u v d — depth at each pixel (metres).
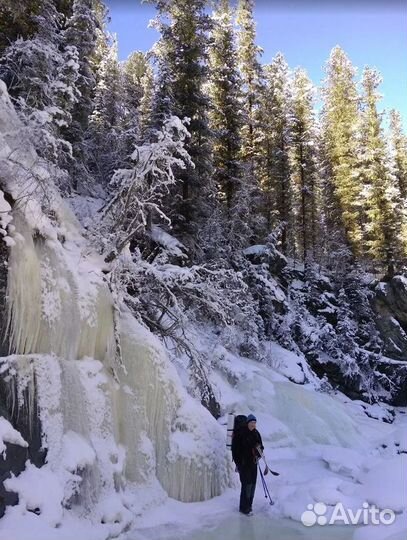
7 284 5.85
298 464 10.22
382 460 10.24
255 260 21.38
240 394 12.41
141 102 28.28
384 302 25.39
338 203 30.94
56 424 5.92
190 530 6.22
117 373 7.43
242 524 6.57
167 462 7.26
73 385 6.34
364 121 30.73
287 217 28.41
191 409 7.90
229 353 13.73
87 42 17.09
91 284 7.28
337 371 20.19
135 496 6.61
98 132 20.27
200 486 7.45
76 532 5.19
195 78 17.77
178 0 18.19
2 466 5.07
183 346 10.17
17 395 5.60
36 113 7.19
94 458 6.11
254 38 27.66
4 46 13.66
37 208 6.68
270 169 28.75
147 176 9.41
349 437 13.00
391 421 19.23
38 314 6.19
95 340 7.16
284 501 7.31
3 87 7.79
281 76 31.28
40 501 5.18
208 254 17.02
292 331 20.41
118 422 7.13
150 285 9.77
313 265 27.08
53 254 6.65
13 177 6.38
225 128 21.66
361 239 29.81
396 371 22.28
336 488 7.85
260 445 7.29
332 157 32.84
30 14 13.72
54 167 7.57
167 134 8.27
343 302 24.22
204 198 17.83
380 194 27.94
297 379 16.33
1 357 5.62
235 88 22.52
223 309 11.01
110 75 26.00
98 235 8.38
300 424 12.62
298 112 30.92
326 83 36.50
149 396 7.42
